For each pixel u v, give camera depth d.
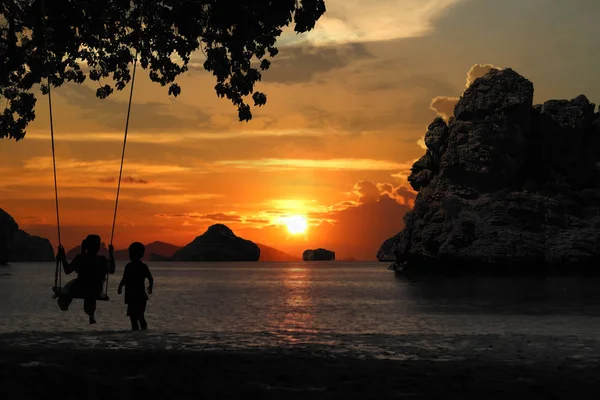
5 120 19.22
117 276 138.25
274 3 14.27
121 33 18.70
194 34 16.22
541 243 131.38
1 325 27.72
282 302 49.69
